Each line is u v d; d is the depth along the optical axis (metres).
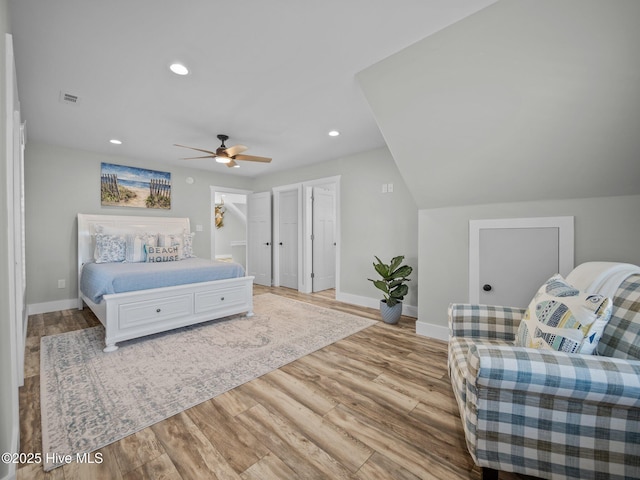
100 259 3.54
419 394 1.84
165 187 4.72
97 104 2.56
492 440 1.03
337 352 2.48
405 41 1.76
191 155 4.21
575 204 2.12
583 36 1.42
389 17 1.56
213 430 1.49
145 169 4.50
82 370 2.10
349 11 1.51
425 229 2.88
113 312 2.47
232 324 3.21
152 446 1.38
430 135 2.23
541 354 0.98
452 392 1.87
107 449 1.35
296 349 2.52
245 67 2.03
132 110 2.69
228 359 2.31
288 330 3.02
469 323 1.70
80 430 1.47
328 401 1.76
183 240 4.27
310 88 2.31
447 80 1.86
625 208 1.95
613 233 1.99
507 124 1.91
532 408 0.98
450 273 2.72
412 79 1.95
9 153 1.36
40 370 2.10
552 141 1.87
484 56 1.67
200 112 2.75
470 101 1.90
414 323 3.32
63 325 3.13
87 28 1.62
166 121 2.95
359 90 2.35
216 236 8.16
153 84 2.24
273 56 1.90
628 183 1.88
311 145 3.78
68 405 1.68
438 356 2.41
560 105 1.69
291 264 5.43
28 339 2.71
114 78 2.15
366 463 1.29
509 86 1.73
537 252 2.28
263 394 1.83
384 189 3.89
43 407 1.66
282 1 1.44
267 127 3.13
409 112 2.15
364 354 2.45
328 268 5.41
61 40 1.72
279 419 1.59
